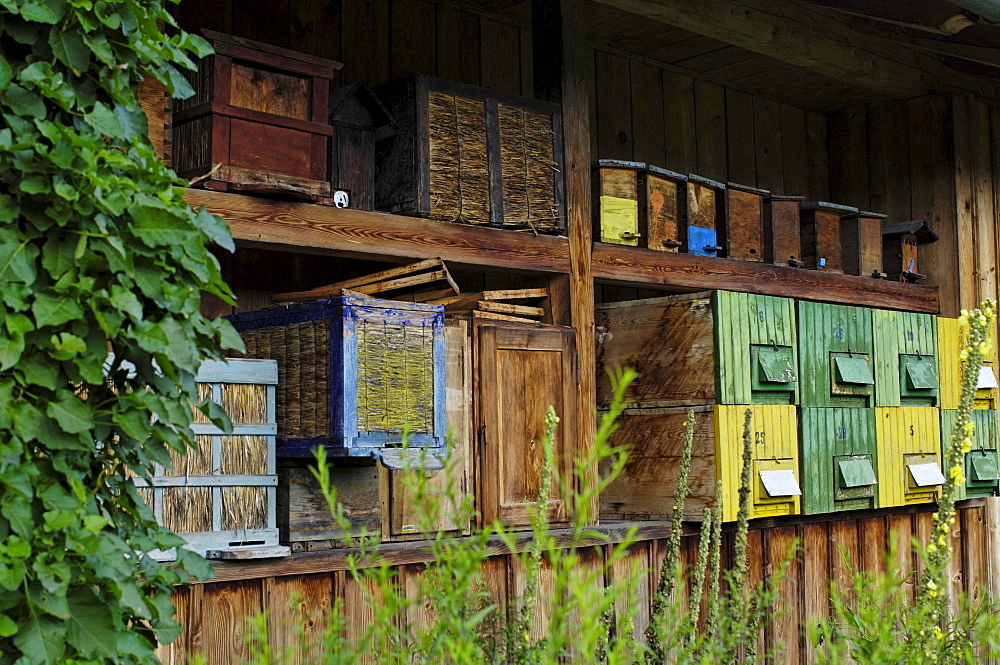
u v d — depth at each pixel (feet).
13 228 6.79
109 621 6.70
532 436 15.61
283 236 13.46
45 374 6.67
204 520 12.17
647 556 16.60
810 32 20.95
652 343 18.16
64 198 6.79
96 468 7.30
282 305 14.23
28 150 6.77
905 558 21.11
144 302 7.34
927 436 21.15
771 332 18.25
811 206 20.47
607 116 22.27
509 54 21.01
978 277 23.88
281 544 12.91
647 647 8.77
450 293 15.60
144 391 7.16
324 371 12.81
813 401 18.92
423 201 14.87
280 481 13.08
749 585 17.69
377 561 7.06
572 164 16.85
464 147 15.48
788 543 18.57
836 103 25.80
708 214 18.72
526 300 16.99
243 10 16.92
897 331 20.84
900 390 20.76
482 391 15.02
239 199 13.08
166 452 7.47
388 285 14.61
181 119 13.23
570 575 5.81
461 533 14.52
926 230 22.80
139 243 7.16
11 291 6.60
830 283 20.49
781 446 18.15
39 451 6.86
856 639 8.27
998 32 19.29
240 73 13.14
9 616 6.51
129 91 7.67
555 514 15.57
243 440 12.60
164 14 7.95
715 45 22.38
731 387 17.37
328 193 13.84
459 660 6.29
